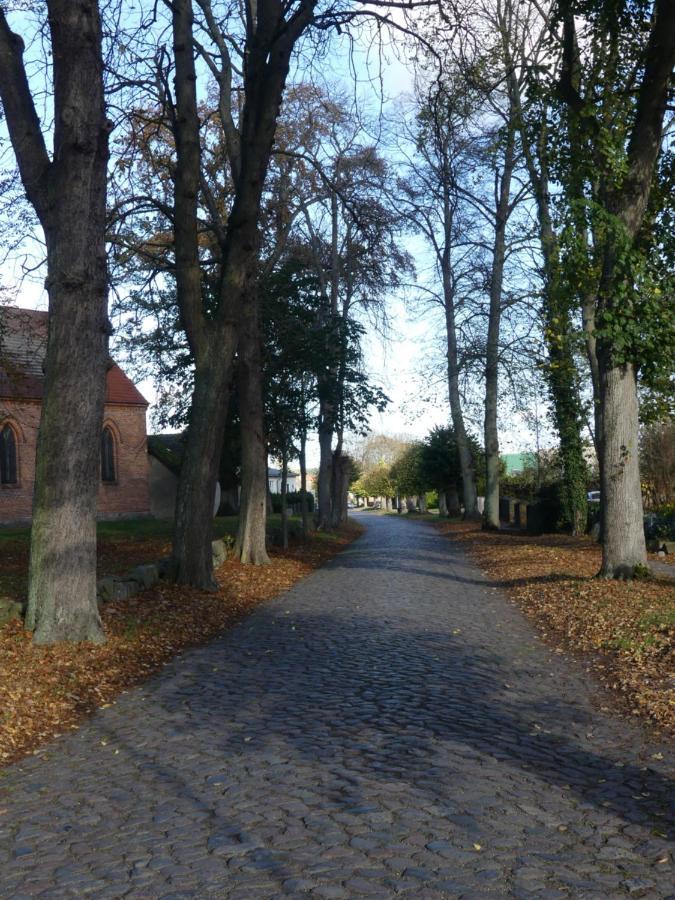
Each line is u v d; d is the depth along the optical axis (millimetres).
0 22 10961
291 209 25672
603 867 4520
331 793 5652
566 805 5410
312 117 25234
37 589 10719
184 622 12844
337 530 39875
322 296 27219
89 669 9609
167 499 49188
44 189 10938
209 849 4824
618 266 14586
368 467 119625
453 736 6969
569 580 16516
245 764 6336
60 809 5586
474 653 10531
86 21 10500
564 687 8711
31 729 7559
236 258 16250
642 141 14992
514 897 4188
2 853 4906
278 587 18250
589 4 15188
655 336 14844
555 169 16094
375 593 16578
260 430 22047
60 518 10680
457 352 37250
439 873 4453
